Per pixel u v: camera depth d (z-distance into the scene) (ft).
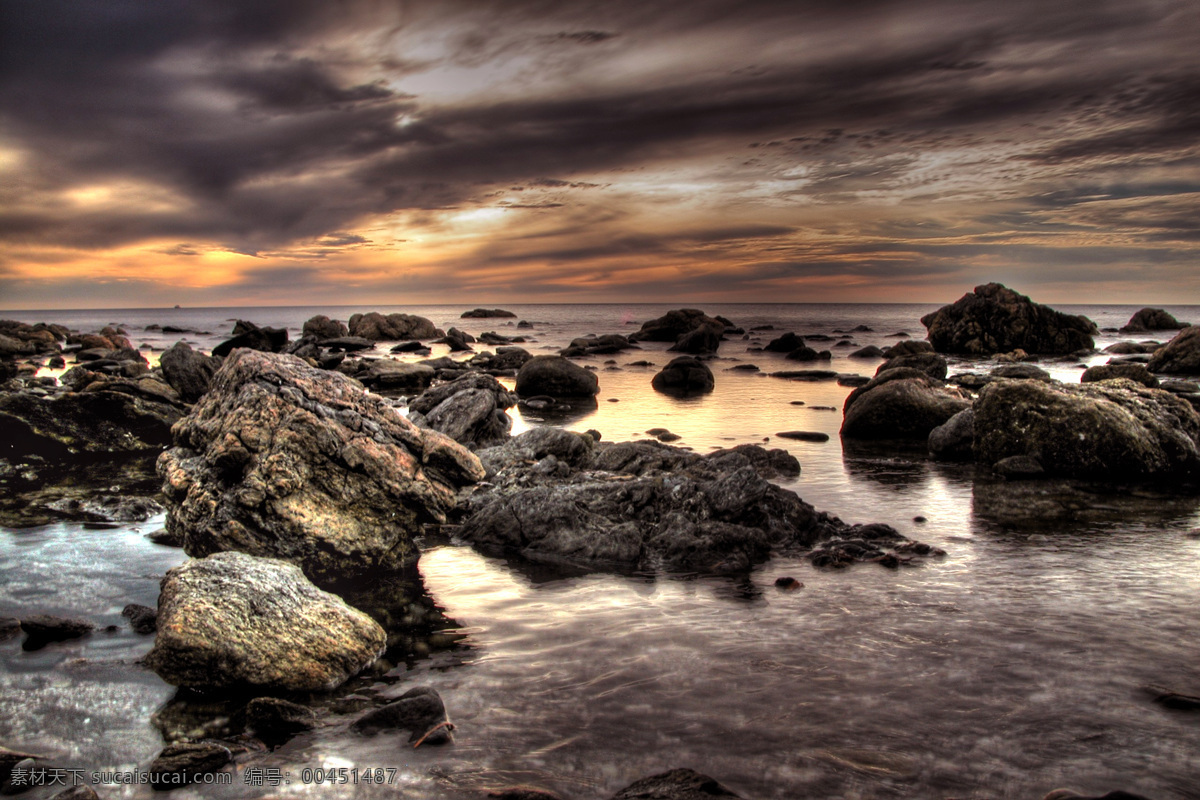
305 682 20.62
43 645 23.67
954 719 18.33
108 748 17.87
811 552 32.71
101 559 32.30
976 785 15.72
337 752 17.42
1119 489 44.68
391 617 26.13
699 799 14.82
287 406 33.53
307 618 22.27
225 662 20.51
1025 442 50.34
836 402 88.33
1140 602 26.09
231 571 23.68
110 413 61.77
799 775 16.10
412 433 36.63
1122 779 15.89
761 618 25.08
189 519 31.65
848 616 25.09
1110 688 19.85
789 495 36.83
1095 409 48.65
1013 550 32.55
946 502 41.60
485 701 19.67
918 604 26.14
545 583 29.53
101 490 45.62
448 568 31.83
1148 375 88.22
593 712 18.94
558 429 51.88
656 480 38.34
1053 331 175.73
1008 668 21.04
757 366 144.46
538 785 15.89
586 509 36.58
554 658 22.25
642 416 77.25
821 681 20.39
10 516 39.40
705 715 18.66
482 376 83.10
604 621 25.14
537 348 207.41
